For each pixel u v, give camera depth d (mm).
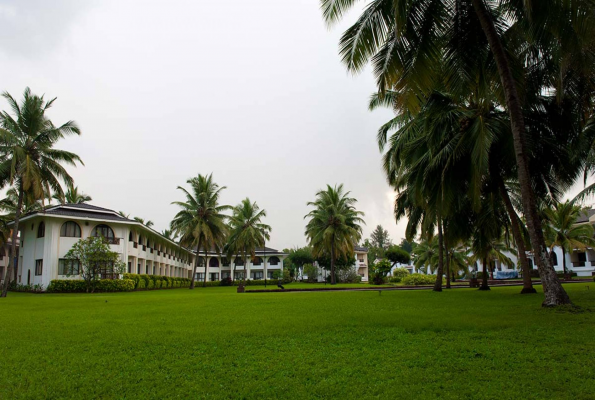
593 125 15336
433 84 11125
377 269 46719
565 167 15547
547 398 3832
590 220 44969
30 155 25500
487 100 13438
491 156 16781
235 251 61812
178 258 63438
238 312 11078
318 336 6898
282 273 70250
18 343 6582
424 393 4027
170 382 4496
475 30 11508
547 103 15055
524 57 13266
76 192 48562
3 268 44562
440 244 22297
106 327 8242
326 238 49125
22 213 37594
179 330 7688
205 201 46281
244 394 4094
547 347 5680
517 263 58281
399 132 19938
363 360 5273
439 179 15992
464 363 5023
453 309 10648
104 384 4430
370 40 10492
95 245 31047
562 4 8867
